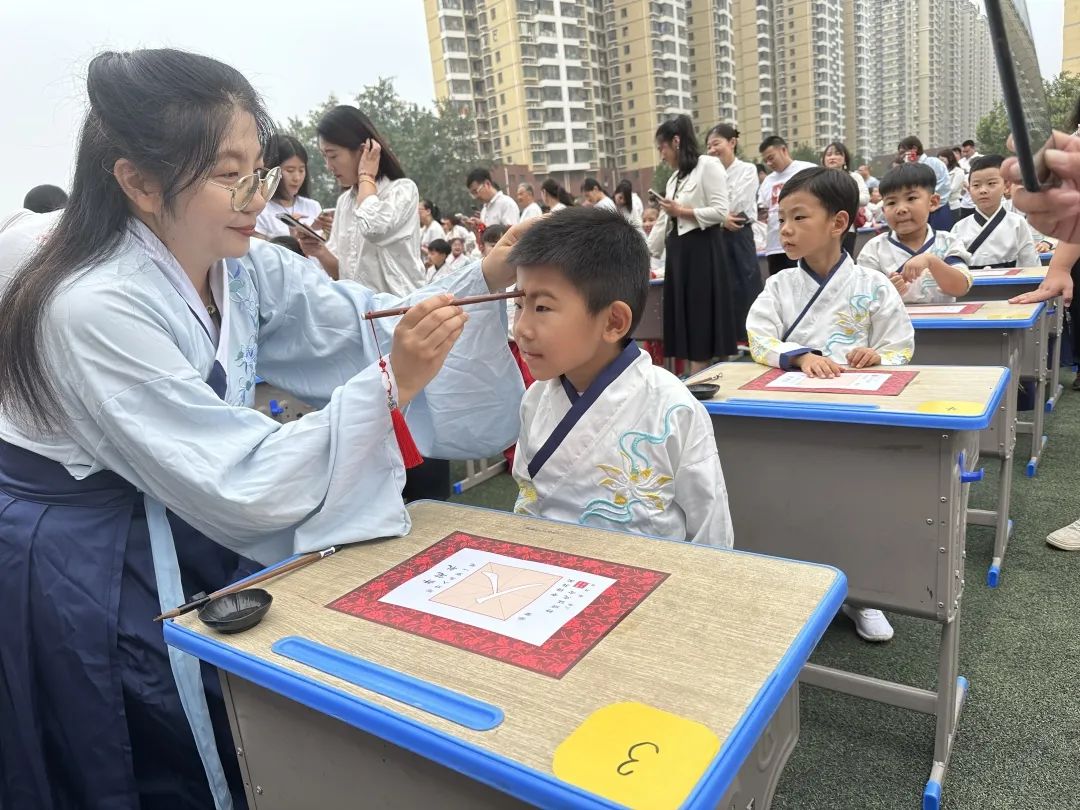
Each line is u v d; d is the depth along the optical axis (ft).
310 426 3.24
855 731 5.14
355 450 3.25
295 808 2.73
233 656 2.46
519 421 4.57
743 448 5.16
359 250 8.75
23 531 3.50
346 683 2.23
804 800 4.54
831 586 2.53
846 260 6.80
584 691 2.05
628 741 1.82
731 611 2.41
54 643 3.42
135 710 3.44
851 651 6.07
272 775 2.76
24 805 3.70
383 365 3.30
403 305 4.50
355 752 2.41
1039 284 10.06
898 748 4.94
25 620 3.46
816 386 5.27
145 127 3.13
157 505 3.54
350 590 2.88
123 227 3.45
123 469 3.32
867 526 4.76
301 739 2.57
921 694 4.66
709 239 13.05
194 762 3.51
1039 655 5.72
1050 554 7.29
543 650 2.29
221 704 3.43
